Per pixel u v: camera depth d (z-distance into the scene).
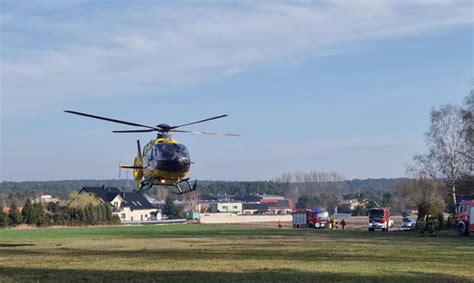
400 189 104.81
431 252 27.92
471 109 68.12
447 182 74.19
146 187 34.03
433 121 76.19
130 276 17.98
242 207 175.38
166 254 27.75
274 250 29.95
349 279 16.73
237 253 27.97
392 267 20.28
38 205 90.94
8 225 86.06
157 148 32.69
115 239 45.12
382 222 61.50
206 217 118.81
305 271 19.06
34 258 25.89
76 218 96.56
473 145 67.62
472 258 24.27
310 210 78.19
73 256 27.03
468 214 47.91
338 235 49.78
